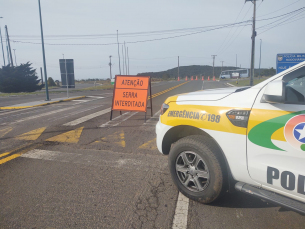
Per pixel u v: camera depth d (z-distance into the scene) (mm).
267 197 2359
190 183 3141
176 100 3338
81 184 3639
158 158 4746
